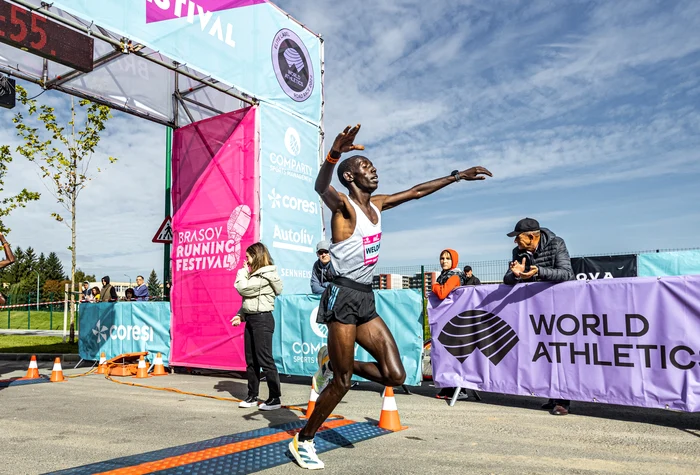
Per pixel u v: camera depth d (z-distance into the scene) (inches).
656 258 408.5
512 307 214.2
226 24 318.3
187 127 367.6
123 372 335.6
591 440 158.7
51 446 154.5
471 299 226.8
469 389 233.6
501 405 223.6
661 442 156.1
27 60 316.5
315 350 285.0
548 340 203.8
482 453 143.2
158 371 341.4
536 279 209.3
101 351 387.9
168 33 280.4
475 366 223.5
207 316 338.0
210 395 252.2
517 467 129.7
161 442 158.2
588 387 192.7
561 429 174.6
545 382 203.0
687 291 175.8
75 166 619.8
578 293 197.6
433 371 236.1
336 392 126.5
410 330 253.8
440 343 234.7
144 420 192.1
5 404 227.9
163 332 360.2
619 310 188.1
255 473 125.8
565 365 198.7
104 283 525.0
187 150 366.0
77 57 278.7
